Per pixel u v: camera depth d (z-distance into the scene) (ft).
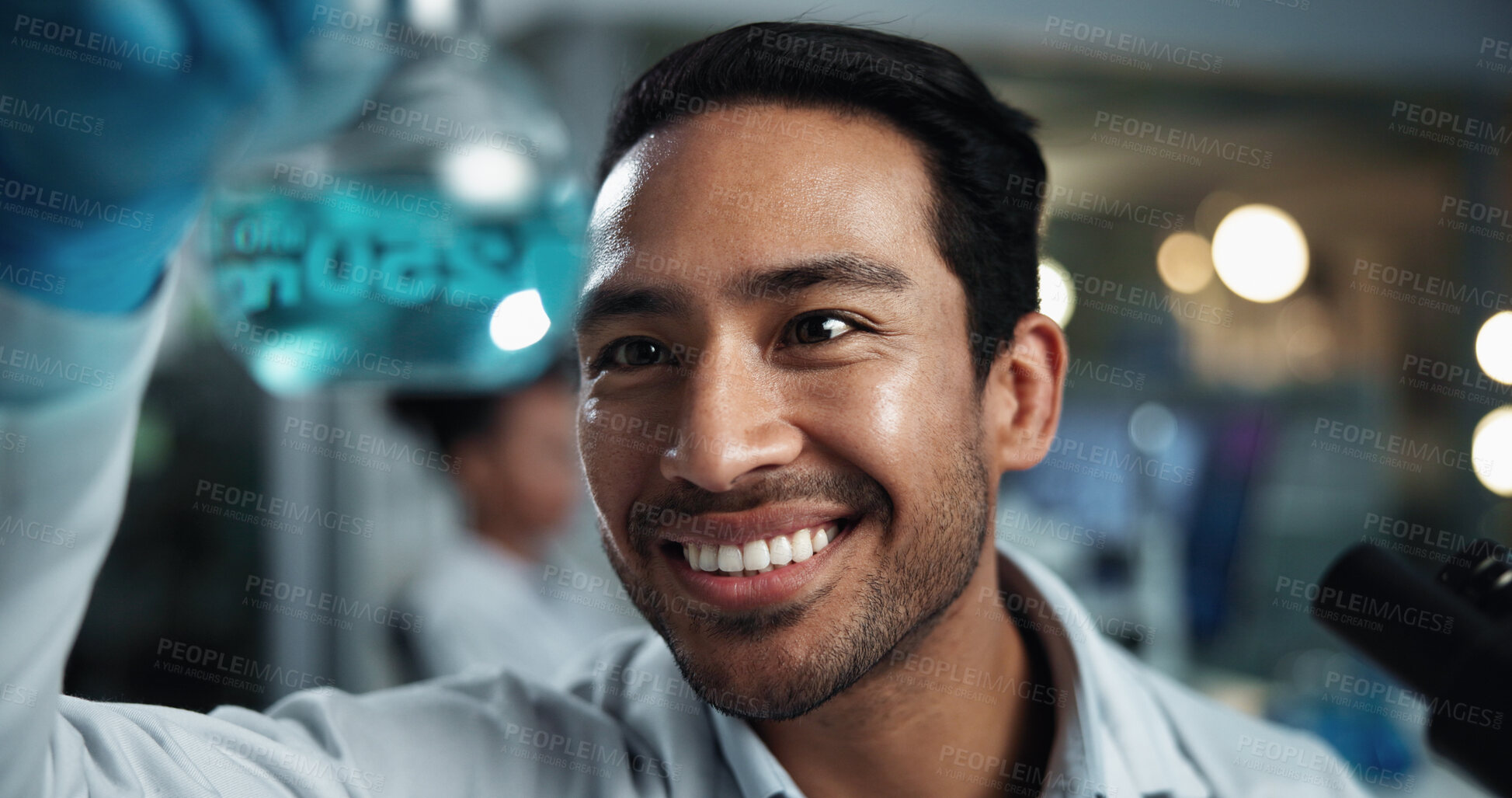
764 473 2.14
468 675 2.96
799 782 2.55
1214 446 8.75
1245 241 8.99
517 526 6.20
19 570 1.55
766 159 2.19
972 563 2.40
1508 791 1.70
